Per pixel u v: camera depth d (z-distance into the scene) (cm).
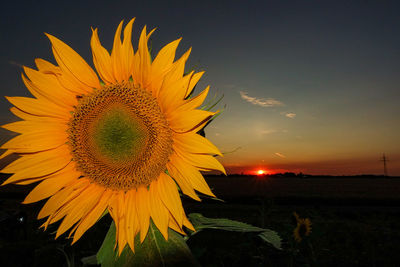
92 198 30
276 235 31
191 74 26
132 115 29
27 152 30
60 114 31
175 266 25
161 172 29
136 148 29
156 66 27
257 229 27
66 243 45
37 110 30
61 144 31
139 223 28
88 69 30
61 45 30
